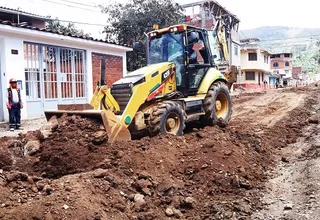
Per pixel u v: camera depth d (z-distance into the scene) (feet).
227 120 29.73
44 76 42.09
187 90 26.40
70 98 45.65
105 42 48.96
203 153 19.63
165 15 70.95
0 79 37.35
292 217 13.46
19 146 19.34
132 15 71.31
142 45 69.41
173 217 13.67
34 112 40.55
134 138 23.13
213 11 116.26
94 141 19.07
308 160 20.63
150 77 23.49
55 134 19.61
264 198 15.70
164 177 17.08
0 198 12.39
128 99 22.59
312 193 15.49
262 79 154.10
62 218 11.65
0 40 36.94
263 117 38.27
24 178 14.43
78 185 13.97
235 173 17.99
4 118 37.35
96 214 12.23
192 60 26.89
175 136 22.30
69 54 45.57
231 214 13.88
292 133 29.66
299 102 52.21
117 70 53.83
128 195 14.67
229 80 32.24
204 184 16.80
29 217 11.55
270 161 21.45
